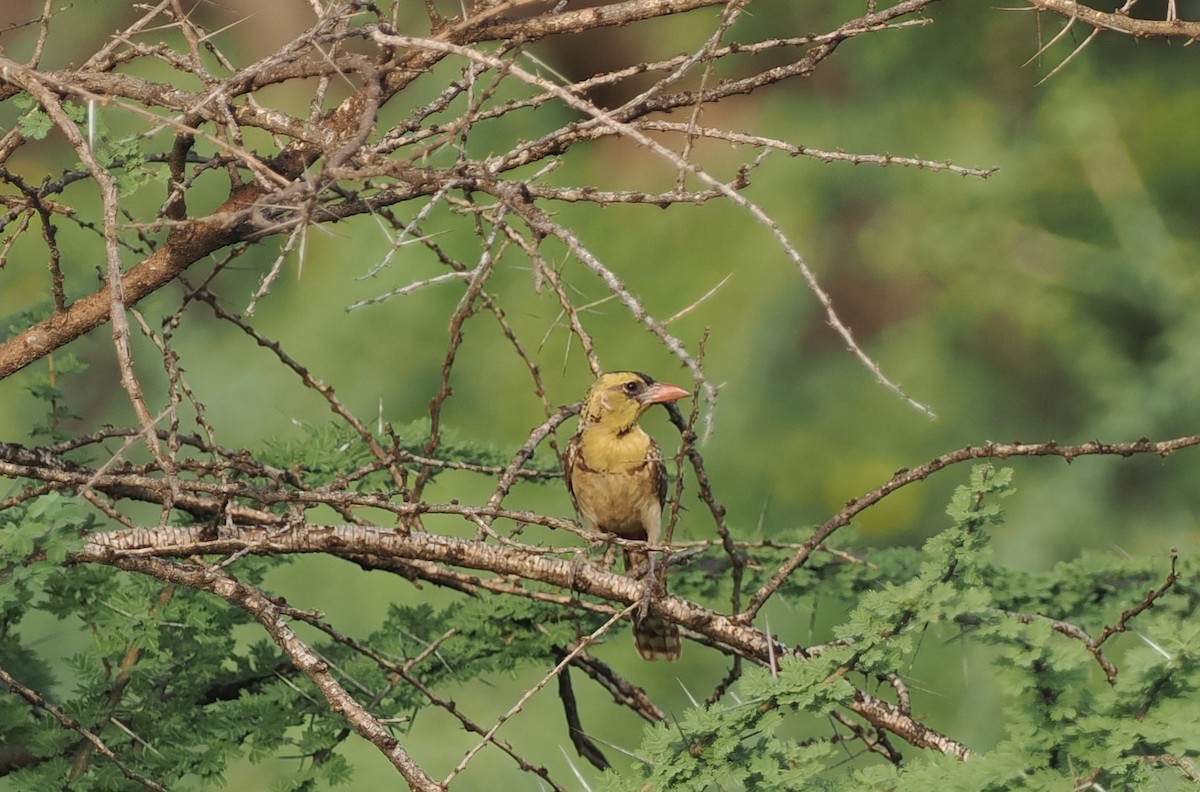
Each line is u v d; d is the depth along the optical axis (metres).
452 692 17.20
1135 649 6.14
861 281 20.34
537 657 8.62
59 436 8.80
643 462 9.77
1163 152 20.98
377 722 5.98
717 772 6.18
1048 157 20.70
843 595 9.34
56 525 6.21
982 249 19.92
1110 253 19.95
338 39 5.80
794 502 18.83
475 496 17.14
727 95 6.92
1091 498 18.58
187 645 7.75
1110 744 5.91
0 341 9.14
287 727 7.71
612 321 18.66
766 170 19.77
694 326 18.77
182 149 6.97
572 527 6.25
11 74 6.01
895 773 6.16
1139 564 8.82
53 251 7.09
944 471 19.23
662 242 19.16
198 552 6.45
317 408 17.83
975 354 20.11
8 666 8.08
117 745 7.38
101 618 7.60
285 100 19.39
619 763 16.84
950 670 16.42
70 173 7.01
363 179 5.68
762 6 20.67
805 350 19.39
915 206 20.17
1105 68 21.66
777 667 6.83
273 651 8.21
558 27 6.83
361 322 18.23
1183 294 19.44
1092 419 19.45
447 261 7.32
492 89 5.46
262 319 18.42
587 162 19.55
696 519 18.77
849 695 6.28
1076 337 19.78
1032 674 6.12
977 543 6.44
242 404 17.78
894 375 19.55
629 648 18.28
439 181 5.55
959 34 20.91
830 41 6.77
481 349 18.36
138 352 17.64
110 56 6.90
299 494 6.41
